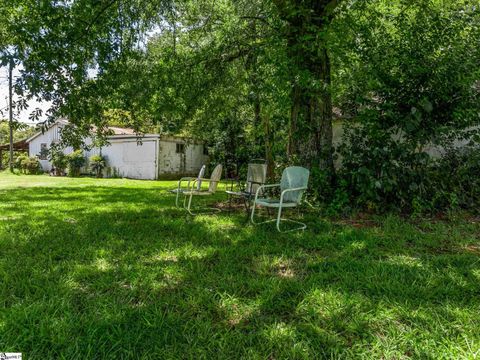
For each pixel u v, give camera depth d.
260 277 2.46
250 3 7.09
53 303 1.97
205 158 18.47
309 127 5.69
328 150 5.61
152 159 15.12
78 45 4.82
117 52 5.20
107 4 4.93
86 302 2.03
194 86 6.71
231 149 14.30
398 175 4.82
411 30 5.13
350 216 4.71
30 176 16.02
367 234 3.66
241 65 7.35
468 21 5.13
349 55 5.28
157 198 7.31
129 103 5.72
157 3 5.58
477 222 4.38
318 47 4.81
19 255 2.96
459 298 2.10
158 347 1.57
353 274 2.50
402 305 1.98
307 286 2.27
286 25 5.29
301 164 5.73
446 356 1.50
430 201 4.85
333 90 5.57
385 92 5.07
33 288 2.22
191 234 3.79
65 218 4.78
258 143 10.24
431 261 2.80
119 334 1.66
